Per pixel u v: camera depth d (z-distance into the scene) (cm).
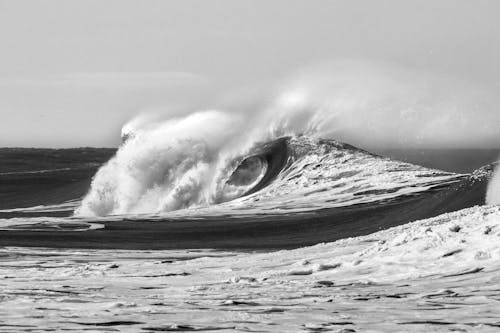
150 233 13412
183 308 4456
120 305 4578
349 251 8031
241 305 4641
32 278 6975
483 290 5109
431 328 3703
